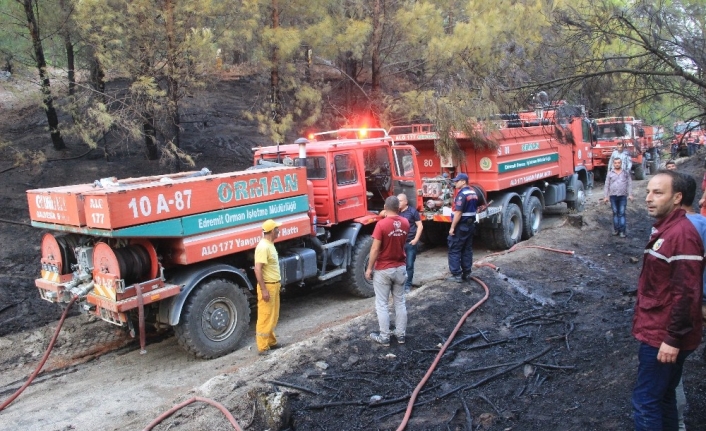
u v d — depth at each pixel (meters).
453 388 4.97
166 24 9.65
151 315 6.66
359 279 8.52
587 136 14.25
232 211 6.72
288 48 10.55
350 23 11.47
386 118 11.86
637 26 5.23
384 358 5.61
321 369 5.37
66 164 11.62
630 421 3.87
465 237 7.68
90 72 11.28
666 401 3.23
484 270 8.23
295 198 7.47
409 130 12.29
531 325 6.46
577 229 11.34
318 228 8.06
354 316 7.53
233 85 16.06
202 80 10.68
